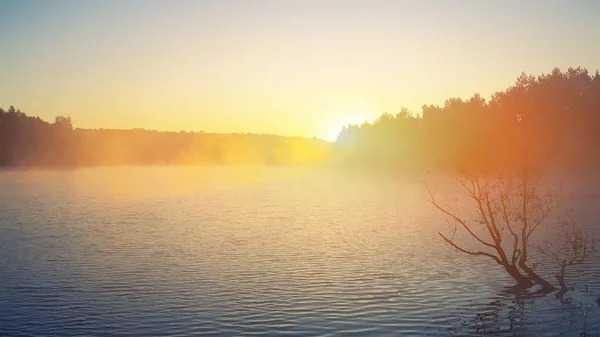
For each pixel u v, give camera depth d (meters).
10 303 19.08
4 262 25.78
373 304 18.59
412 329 16.17
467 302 18.69
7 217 43.50
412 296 19.48
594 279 21.16
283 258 26.45
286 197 63.06
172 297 19.66
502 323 16.45
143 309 18.28
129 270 23.98
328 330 16.17
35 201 57.34
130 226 38.19
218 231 35.69
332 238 32.44
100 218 42.81
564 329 15.77
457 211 45.34
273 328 16.38
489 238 30.84
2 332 16.28
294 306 18.45
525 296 19.22
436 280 21.66
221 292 20.25
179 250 28.67
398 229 36.00
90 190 73.19
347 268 24.08
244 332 16.06
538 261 24.38
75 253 27.92
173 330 16.31
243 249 28.92
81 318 17.45
